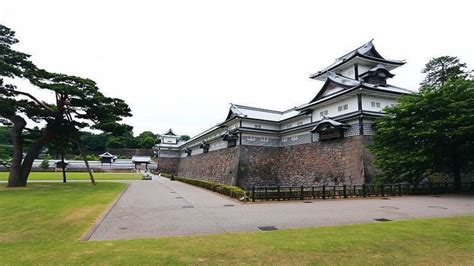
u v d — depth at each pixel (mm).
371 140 23922
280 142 36688
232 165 35062
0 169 55094
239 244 6652
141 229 8742
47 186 25031
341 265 5305
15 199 15836
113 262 5359
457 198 16969
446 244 6676
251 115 38750
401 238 7184
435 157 19703
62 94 24156
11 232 8117
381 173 22500
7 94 23125
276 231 8125
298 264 5344
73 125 26484
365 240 6984
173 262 5383
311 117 31938
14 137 24609
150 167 79812
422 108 19250
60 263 5293
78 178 40750
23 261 5398
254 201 15938
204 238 7285
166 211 12461
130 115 28703
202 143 49000
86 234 7879
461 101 17906
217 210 12711
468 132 17594
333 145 26844
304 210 12500
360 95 24750
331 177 26141
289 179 32562
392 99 26469
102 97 25578
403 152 19109
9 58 21516
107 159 77625
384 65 32938
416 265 5352
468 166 22547
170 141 73500
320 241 6898
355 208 13008
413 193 19359
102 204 14102
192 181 31453
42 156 77375
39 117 25625
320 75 36625
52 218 10273
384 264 5379
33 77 22531
